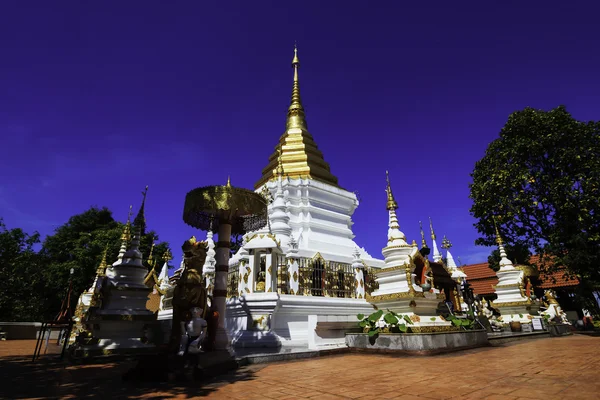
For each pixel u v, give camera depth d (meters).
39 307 30.12
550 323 18.25
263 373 7.64
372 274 18.61
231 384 6.53
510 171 21.92
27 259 30.36
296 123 27.58
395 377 6.74
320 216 22.11
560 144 20.73
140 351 11.93
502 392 5.32
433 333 10.34
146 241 42.25
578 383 5.87
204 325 7.89
